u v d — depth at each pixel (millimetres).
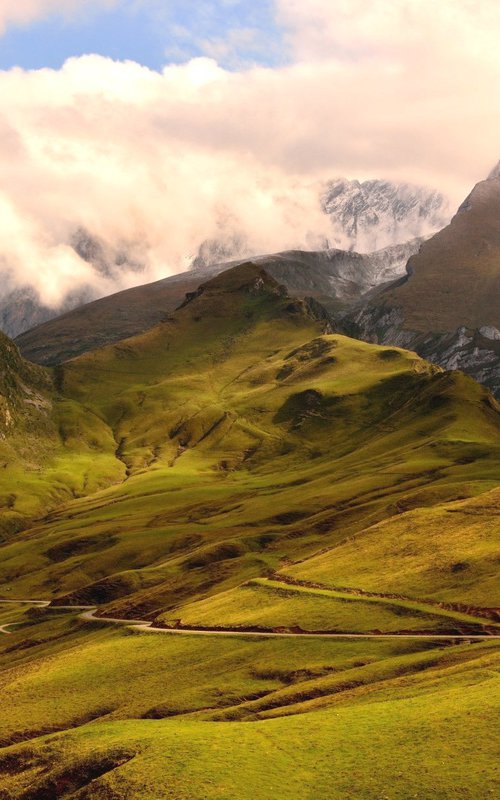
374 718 93375
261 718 113625
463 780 75125
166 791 80688
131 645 174000
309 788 78688
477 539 186000
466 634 145750
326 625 161000
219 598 196125
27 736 137875
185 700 136500
